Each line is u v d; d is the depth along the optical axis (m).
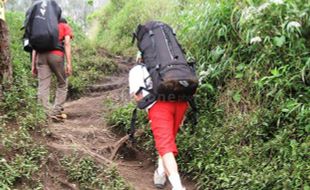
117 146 5.17
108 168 4.39
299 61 4.55
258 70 4.87
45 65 6.13
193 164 4.53
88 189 4.17
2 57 4.78
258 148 4.25
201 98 5.19
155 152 4.99
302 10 4.75
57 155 4.42
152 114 4.08
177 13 8.37
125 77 9.76
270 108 4.57
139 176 4.76
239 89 4.96
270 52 4.79
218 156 4.41
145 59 4.21
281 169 3.93
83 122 6.32
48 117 5.20
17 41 9.34
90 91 8.59
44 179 4.11
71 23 13.41
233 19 5.37
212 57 5.35
